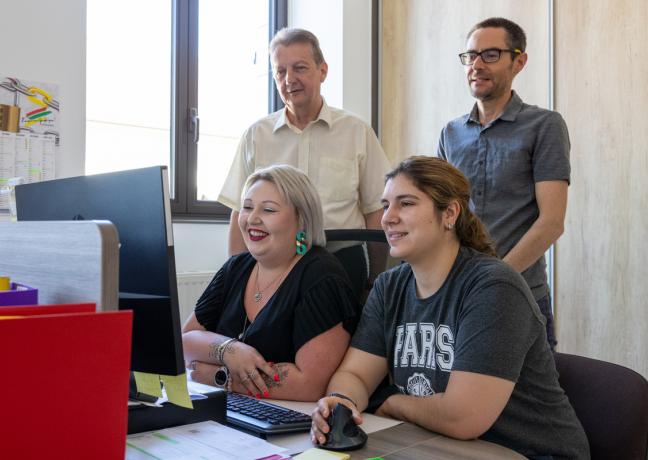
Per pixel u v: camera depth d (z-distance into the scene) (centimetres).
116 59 325
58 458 63
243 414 120
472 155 222
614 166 272
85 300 77
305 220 164
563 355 146
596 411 133
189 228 342
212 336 162
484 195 217
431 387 133
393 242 136
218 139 366
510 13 315
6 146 261
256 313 165
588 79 282
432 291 138
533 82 304
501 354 121
